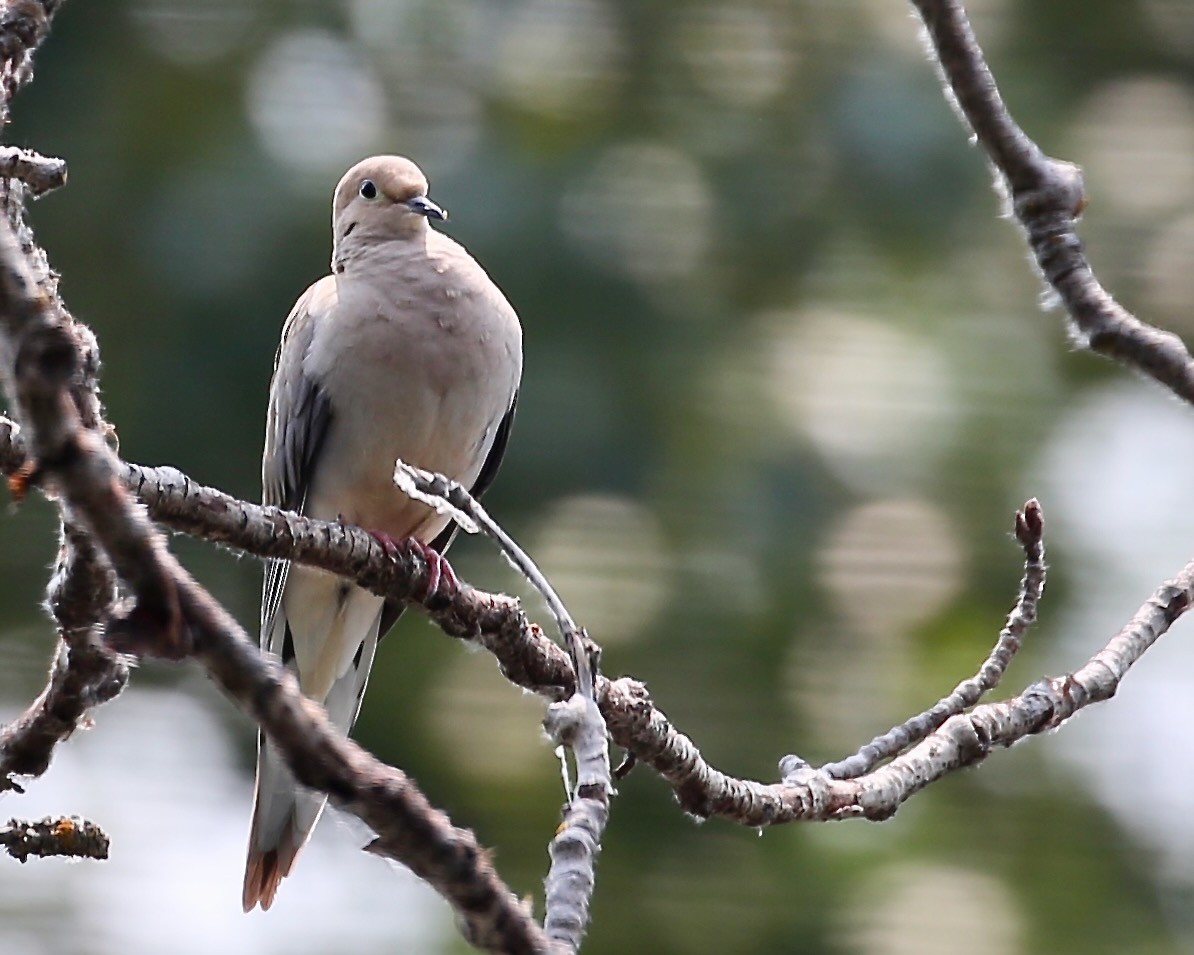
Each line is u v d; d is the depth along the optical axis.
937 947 11.74
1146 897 12.12
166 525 6.54
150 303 13.85
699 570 12.84
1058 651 12.66
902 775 6.91
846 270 13.77
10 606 13.02
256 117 14.15
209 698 13.36
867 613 12.75
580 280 13.65
